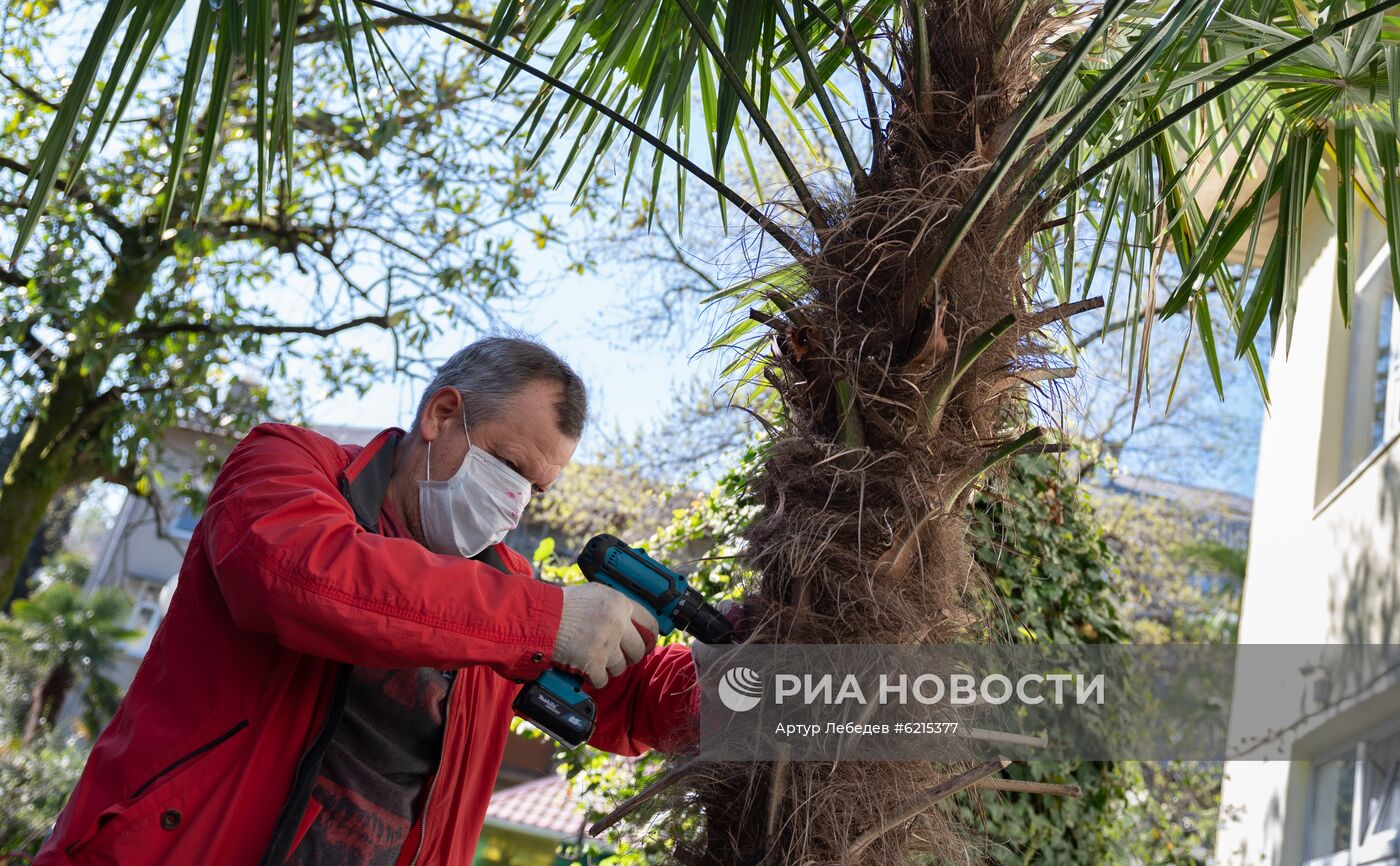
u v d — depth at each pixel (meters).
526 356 1.71
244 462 1.52
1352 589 4.75
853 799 1.36
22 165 7.09
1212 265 2.32
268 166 1.87
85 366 6.67
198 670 1.46
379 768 1.56
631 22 1.85
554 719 1.42
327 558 1.37
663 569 1.53
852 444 1.42
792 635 1.39
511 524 1.68
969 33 1.56
